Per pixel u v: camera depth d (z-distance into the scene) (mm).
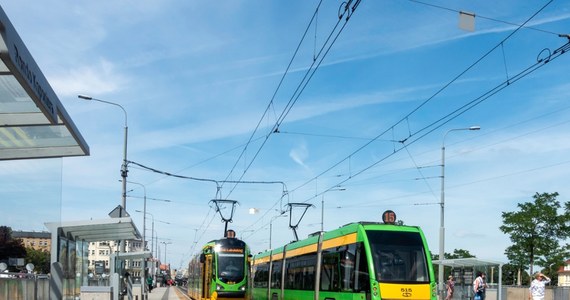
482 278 26875
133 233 21750
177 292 65375
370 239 16031
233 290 27656
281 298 25859
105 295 20422
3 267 10695
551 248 35906
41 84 7391
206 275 28844
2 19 5688
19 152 11078
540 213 36219
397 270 15672
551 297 30797
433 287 15688
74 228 17500
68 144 11305
